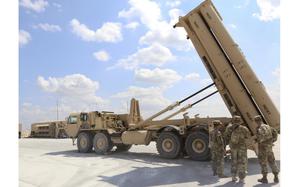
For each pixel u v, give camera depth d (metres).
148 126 13.84
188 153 11.82
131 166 10.73
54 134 34.19
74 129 16.47
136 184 7.78
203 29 11.38
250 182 7.73
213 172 8.80
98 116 15.54
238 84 10.95
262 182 7.62
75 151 16.72
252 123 10.67
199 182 7.87
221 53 11.19
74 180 8.37
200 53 11.66
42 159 12.98
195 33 11.69
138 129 14.16
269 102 10.48
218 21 11.10
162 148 12.53
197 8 11.45
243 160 7.78
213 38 11.31
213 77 11.48
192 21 11.55
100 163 11.59
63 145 21.41
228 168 9.92
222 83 11.33
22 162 11.99
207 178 8.36
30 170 10.02
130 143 14.04
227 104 11.25
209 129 11.30
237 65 10.82
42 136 35.06
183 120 12.61
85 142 15.76
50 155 14.58
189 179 8.28
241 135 7.81
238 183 7.64
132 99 16.23
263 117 10.70
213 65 11.41
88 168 10.38
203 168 10.05
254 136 10.57
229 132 8.03
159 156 13.59
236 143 7.82
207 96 12.38
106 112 16.03
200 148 11.55
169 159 12.32
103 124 15.40
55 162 11.98
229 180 8.04
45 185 7.79
